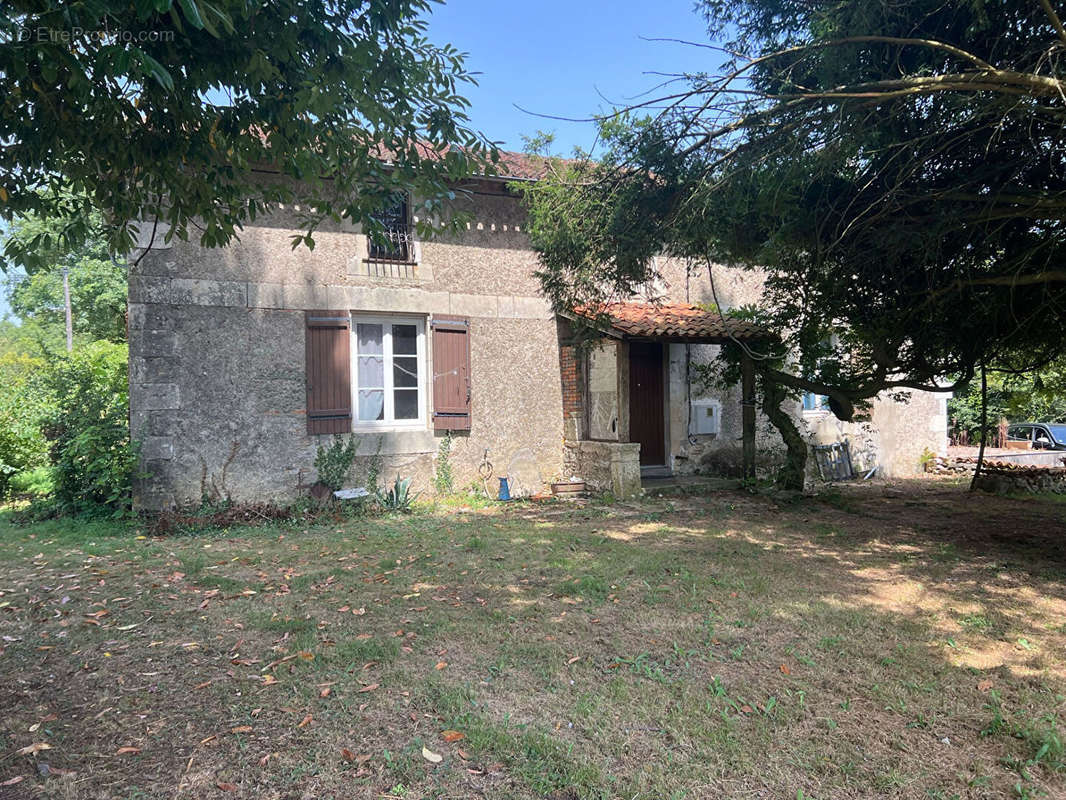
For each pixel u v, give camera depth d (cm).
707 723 302
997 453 1537
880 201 582
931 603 479
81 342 2255
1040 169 559
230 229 459
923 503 963
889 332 780
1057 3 461
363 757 274
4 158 381
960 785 257
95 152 391
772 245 681
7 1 263
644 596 496
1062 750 273
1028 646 396
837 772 265
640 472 1066
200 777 262
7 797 248
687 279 1166
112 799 247
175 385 816
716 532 738
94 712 318
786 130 564
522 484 1036
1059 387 963
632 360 1101
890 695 330
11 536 736
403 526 787
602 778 258
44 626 441
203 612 466
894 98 510
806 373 1003
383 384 955
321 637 413
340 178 441
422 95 391
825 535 721
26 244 438
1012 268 604
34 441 1078
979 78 437
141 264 802
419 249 958
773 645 397
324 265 897
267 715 313
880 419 1328
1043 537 713
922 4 483
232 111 376
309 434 884
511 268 1031
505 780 260
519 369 1038
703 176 641
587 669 363
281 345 872
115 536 737
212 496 830
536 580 544
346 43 347
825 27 505
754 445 1034
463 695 330
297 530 770
